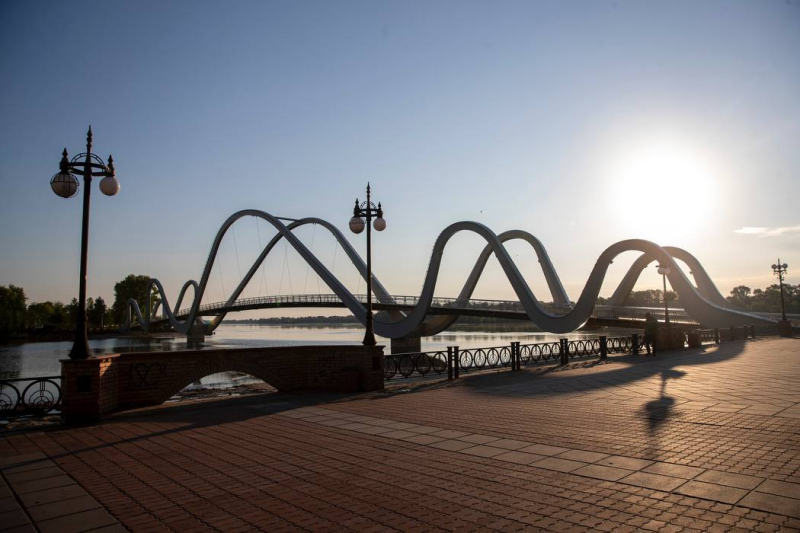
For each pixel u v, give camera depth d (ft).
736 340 119.85
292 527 15.97
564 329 136.56
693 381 48.98
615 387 46.52
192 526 16.22
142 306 546.26
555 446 25.32
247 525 16.22
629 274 195.00
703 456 22.80
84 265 36.42
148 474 22.15
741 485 18.78
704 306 159.22
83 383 35.04
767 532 14.65
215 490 19.81
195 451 26.20
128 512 17.56
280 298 251.80
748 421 29.96
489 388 48.67
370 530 15.58
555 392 44.45
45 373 134.51
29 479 21.57
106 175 37.11
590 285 133.49
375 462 23.38
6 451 26.55
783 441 25.23
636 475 20.27
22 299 402.93
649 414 32.94
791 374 52.85
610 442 25.79
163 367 42.83
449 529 15.47
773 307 357.61
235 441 28.37
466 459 23.43
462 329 462.19
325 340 305.53
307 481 20.74
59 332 387.96
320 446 26.78
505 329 460.55
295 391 49.62
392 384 53.88
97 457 25.18
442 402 40.73
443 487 19.53
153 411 38.60
